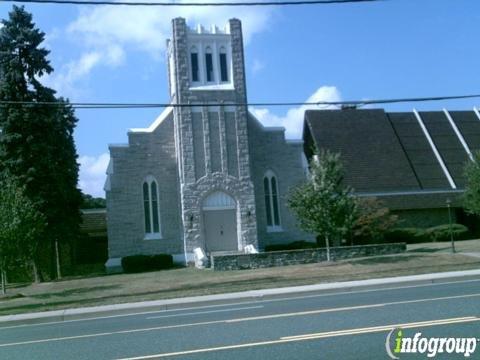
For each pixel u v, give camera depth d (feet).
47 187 92.53
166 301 54.19
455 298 42.78
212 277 75.15
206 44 105.09
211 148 102.94
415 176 126.00
